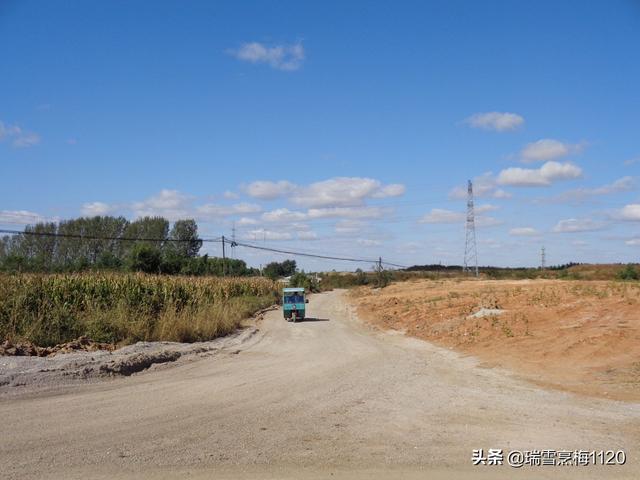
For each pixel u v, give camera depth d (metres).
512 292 33.31
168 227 84.81
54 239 75.38
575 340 17.45
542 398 11.66
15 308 18.62
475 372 15.32
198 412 10.01
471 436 8.66
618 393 11.98
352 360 17.97
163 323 21.78
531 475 6.93
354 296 68.50
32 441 7.93
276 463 7.22
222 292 44.41
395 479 6.71
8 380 11.77
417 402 11.23
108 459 7.21
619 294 25.55
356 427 9.14
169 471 6.83
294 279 86.12
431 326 26.14
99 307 21.91
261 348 21.66
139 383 13.13
